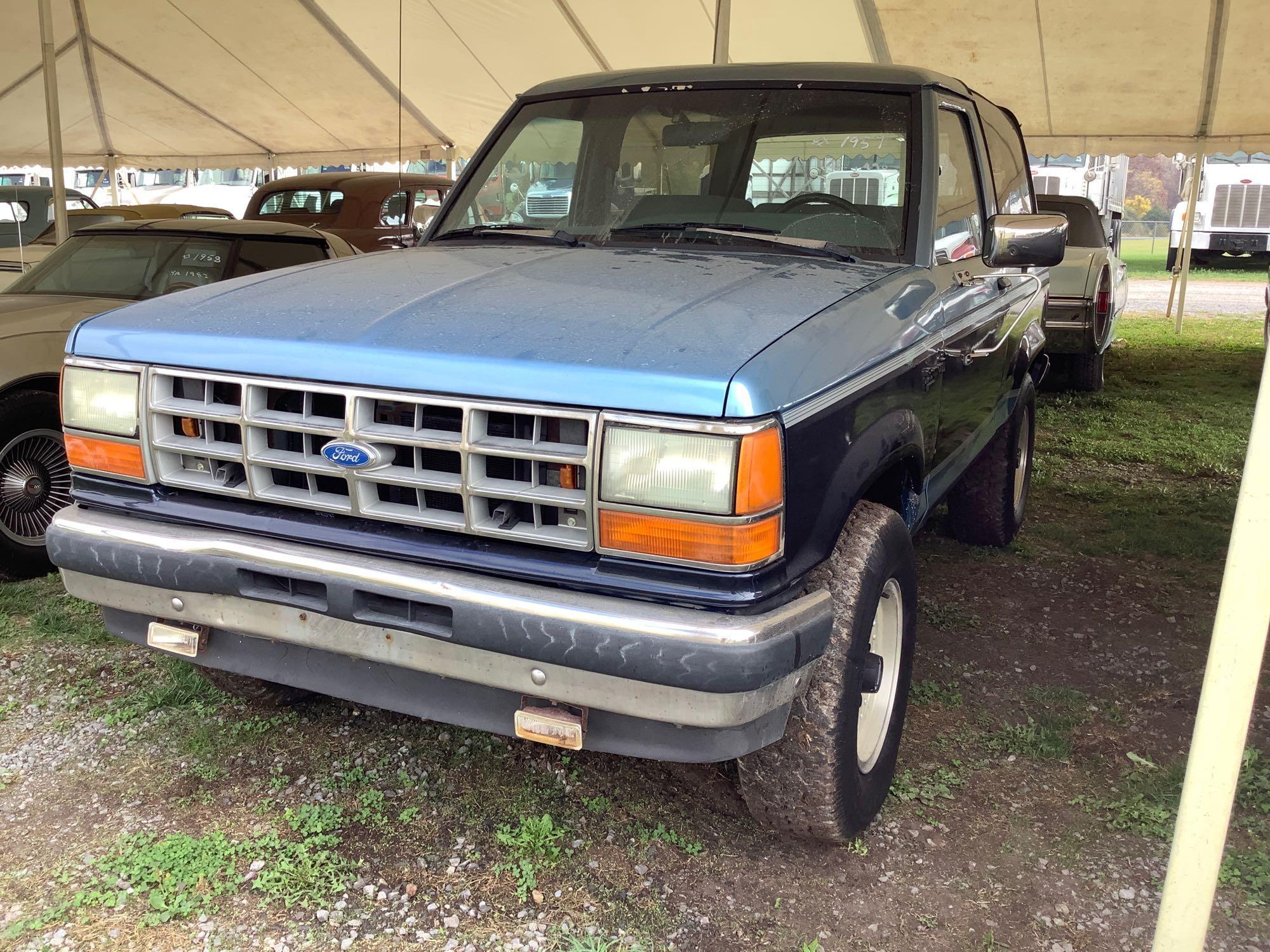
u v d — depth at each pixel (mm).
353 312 2357
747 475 1886
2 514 4312
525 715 2152
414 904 2336
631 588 1977
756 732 2115
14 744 2996
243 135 13789
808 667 2131
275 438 2281
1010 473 4762
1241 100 10250
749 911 2342
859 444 2314
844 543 2400
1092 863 2533
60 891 2350
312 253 5480
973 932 2285
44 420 4383
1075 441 7516
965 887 2436
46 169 16688
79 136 13547
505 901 2357
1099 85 10094
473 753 2994
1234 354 12344
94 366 2449
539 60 10641
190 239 5320
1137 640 3951
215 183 27594
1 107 12008
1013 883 2455
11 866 2432
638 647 1920
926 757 3033
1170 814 2711
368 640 2207
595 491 1961
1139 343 13461
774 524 1956
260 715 3188
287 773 2869
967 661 3727
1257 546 1544
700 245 3053
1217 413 8648
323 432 2176
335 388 2152
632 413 1934
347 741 3045
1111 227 14383
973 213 3549
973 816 2732
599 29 9703
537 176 3430
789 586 2049
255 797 2746
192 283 5117
